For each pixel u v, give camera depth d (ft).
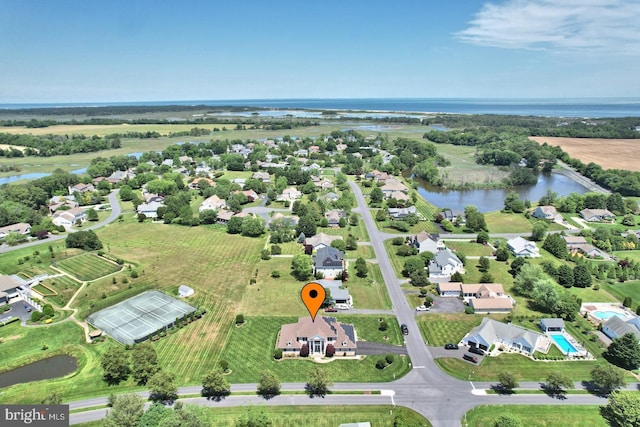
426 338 277.64
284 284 351.05
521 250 407.64
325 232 479.82
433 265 368.27
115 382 234.99
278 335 279.08
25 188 574.15
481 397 224.12
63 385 231.71
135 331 281.13
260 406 206.49
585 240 437.17
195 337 276.41
